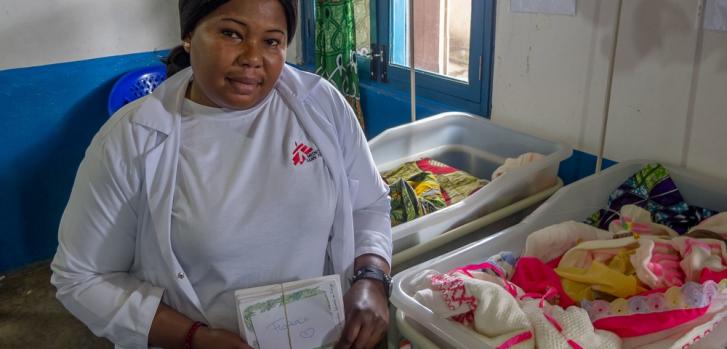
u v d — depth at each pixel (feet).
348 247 3.32
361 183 3.49
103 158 2.68
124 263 2.96
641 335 3.52
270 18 2.60
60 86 8.50
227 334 2.80
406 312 3.75
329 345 2.97
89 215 2.73
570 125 6.12
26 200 8.64
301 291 2.93
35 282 8.55
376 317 3.04
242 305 2.84
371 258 3.38
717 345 3.46
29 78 8.21
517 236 4.79
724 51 4.74
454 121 6.84
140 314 2.82
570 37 5.85
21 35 8.02
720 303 3.59
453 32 7.34
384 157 6.40
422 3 7.65
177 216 2.78
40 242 8.95
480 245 4.50
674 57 5.08
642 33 5.26
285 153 2.96
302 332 2.92
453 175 6.00
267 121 2.98
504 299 3.49
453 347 3.62
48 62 8.32
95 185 2.70
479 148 6.77
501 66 6.72
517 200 5.49
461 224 5.11
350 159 3.41
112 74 8.91
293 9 2.71
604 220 5.20
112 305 2.82
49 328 7.64
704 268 3.82
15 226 8.66
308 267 3.10
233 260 2.87
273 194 2.89
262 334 2.86
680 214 4.87
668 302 3.56
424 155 6.73
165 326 2.83
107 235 2.79
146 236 2.85
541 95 6.33
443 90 7.57
